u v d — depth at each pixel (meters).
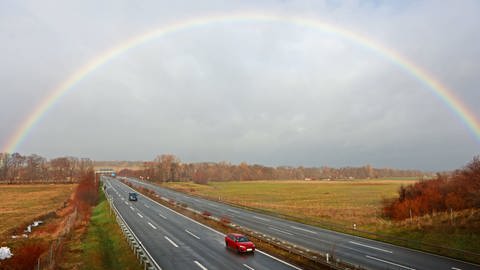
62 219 61.62
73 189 134.00
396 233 38.94
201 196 92.31
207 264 26.03
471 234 33.88
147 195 92.12
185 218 53.22
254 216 56.25
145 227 44.56
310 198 96.38
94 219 57.97
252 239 35.94
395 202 55.81
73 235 42.34
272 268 24.86
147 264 25.56
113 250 33.72
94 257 29.55
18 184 168.88
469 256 28.14
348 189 135.88
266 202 84.38
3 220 58.75
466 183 48.94
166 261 26.95
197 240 36.00
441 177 55.81
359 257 28.16
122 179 177.12
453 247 31.66
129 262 27.33
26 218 60.12
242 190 135.00
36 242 37.59
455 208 46.78
